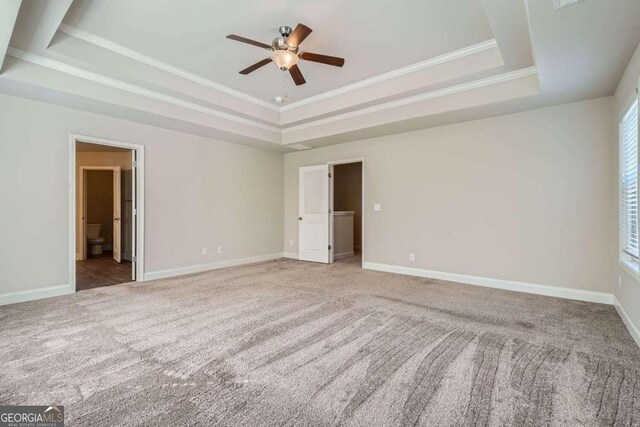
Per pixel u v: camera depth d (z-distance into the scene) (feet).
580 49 8.06
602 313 10.27
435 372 6.57
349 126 16.17
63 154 12.46
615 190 10.93
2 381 6.13
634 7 6.39
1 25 7.17
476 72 11.18
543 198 12.60
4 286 11.19
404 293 12.69
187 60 11.79
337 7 8.56
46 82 10.50
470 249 14.39
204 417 5.14
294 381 6.23
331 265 19.22
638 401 5.59
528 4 6.42
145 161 15.02
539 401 5.60
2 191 11.14
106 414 5.18
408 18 9.08
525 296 12.32
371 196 17.80
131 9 8.70
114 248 20.97
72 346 7.72
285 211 22.54
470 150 14.34
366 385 6.10
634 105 8.75
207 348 7.66
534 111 12.73
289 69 10.04
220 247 18.39
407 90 12.85
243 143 19.08
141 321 9.45
